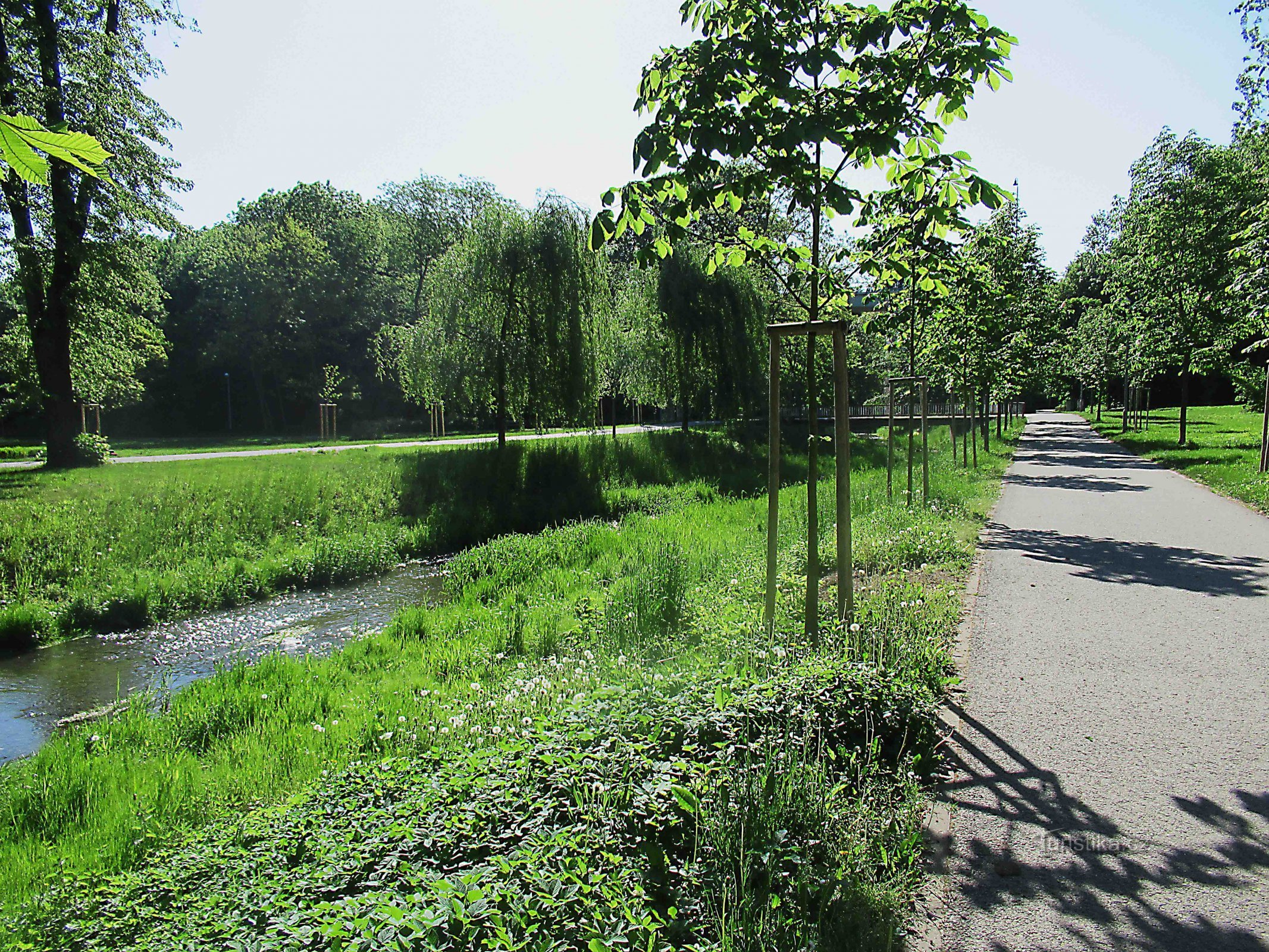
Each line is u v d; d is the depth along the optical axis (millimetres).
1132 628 6520
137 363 28828
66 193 21188
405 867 2918
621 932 2389
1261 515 12875
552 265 22281
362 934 2352
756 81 4887
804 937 2652
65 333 22906
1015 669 5582
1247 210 14844
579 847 2924
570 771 3389
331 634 10367
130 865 4117
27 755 6590
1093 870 3215
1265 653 5844
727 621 6531
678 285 28031
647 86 5051
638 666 5832
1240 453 22469
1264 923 2873
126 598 11273
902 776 3850
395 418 55938
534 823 3102
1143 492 16062
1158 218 25250
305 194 60125
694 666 5320
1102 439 34969
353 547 14492
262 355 50812
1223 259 23266
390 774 4074
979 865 3273
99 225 21844
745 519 14812
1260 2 16781
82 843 4457
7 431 46250
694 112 4793
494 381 22156
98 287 22422
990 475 19453
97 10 21750
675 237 5230
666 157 4914
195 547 14016
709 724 3820
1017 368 24188
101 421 50438
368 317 54688
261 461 23312
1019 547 10188
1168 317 26031
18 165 1291
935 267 6566
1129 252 27812
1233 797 3764
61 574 12352
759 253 5922
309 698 6719
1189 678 5340
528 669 6656
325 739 5605
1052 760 4180
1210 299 23859
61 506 14875
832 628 5586
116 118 21016
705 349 28297
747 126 4625
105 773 5422
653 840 3102
